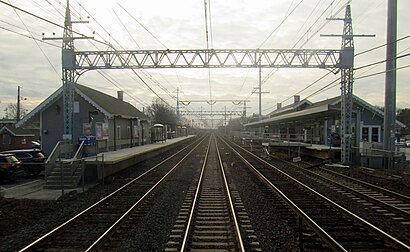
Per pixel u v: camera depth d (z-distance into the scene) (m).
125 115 27.91
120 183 14.69
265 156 28.62
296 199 11.02
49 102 24.16
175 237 7.09
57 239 7.16
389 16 18.02
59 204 10.65
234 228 7.72
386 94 18.55
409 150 32.41
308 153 27.86
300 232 6.23
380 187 13.37
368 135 30.34
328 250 6.41
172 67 18.88
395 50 18.12
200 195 11.74
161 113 64.12
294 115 26.34
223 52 18.73
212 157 28.05
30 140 42.66
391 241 6.61
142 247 6.59
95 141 18.89
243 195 11.68
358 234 7.27
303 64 19.33
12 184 15.20
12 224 8.44
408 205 10.33
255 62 18.97
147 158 25.47
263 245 6.63
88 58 18.70
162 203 10.48
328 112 22.55
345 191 12.56
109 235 7.21
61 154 17.34
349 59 19.53
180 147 44.44
